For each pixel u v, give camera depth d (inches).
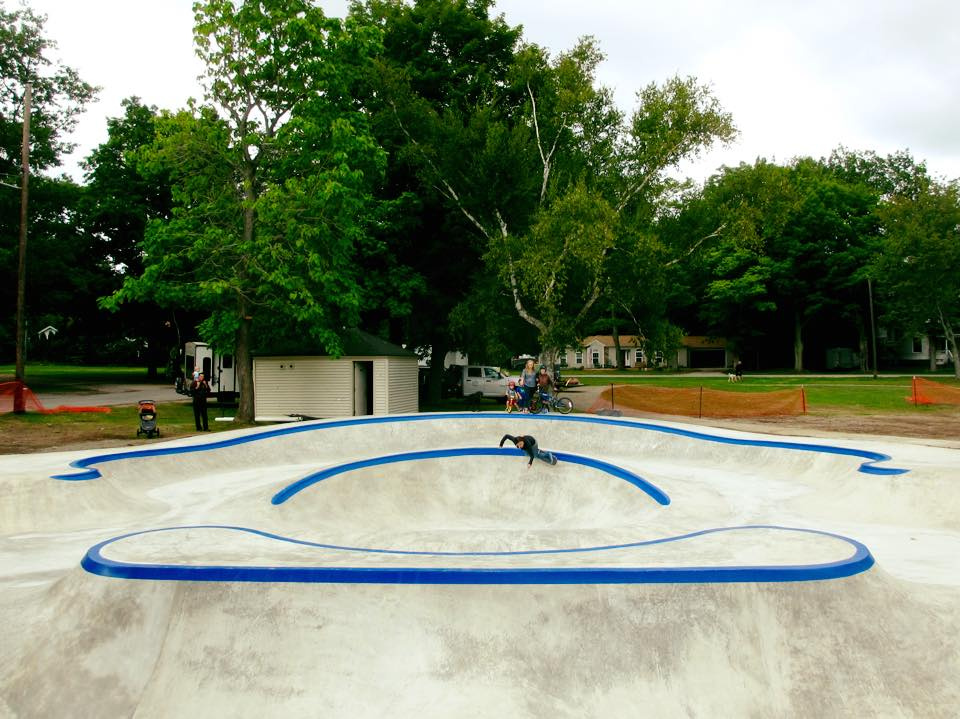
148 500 386.3
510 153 914.1
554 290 924.6
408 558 196.5
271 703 160.6
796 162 2122.3
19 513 333.4
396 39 1084.5
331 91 757.9
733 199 924.6
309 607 172.6
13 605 212.7
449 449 422.9
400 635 169.2
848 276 1975.9
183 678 166.6
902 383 1494.8
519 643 167.8
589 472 403.9
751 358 2482.8
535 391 747.4
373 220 875.4
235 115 764.0
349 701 159.6
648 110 894.4
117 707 163.6
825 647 169.9
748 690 163.8
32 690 167.8
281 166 757.3
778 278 2041.1
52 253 1250.0
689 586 173.5
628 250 898.1
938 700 165.2
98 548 205.3
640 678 163.8
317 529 328.8
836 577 178.5
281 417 895.1
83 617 178.9
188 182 763.4
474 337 1098.7
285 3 723.4
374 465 395.5
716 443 522.9
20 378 850.1
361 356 875.4
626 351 2817.4
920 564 261.1
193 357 1196.5
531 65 983.6
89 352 2829.7
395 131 978.7
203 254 738.8
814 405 1024.9
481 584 173.6
